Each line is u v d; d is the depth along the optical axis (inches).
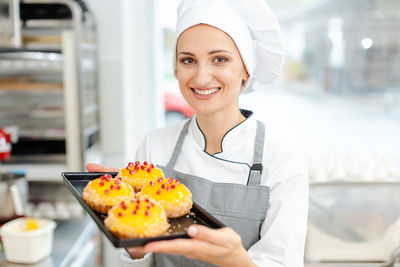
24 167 118.6
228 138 47.5
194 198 46.3
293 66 143.9
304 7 136.5
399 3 133.3
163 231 35.6
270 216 43.4
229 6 44.9
